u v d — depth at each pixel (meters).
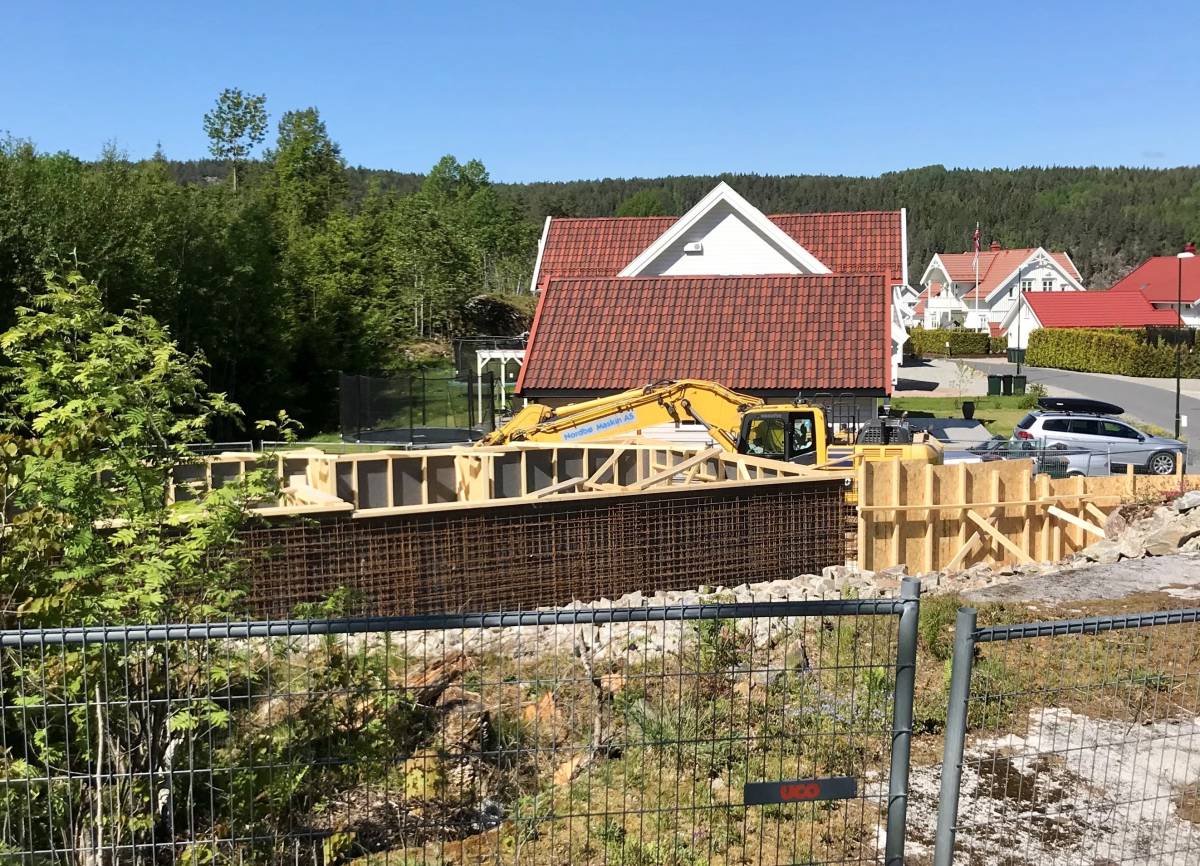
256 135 64.44
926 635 9.07
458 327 55.94
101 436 5.99
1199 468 26.70
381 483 16.22
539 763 7.15
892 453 17.34
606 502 12.44
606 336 26.41
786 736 5.99
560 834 6.00
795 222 37.88
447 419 36.34
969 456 23.53
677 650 9.20
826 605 4.45
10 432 6.12
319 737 6.20
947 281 89.88
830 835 5.85
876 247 36.62
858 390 24.45
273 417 37.47
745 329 26.11
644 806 6.18
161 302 33.28
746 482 13.09
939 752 6.91
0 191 30.05
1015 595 11.12
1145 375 52.41
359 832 6.24
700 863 5.53
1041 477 14.88
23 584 5.98
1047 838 5.91
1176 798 6.37
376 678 6.73
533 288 38.16
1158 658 8.62
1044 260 80.88
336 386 41.19
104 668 5.46
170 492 7.75
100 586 5.98
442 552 11.77
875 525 13.73
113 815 5.54
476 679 7.08
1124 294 64.69
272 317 37.81
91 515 5.99
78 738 5.94
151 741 5.59
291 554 11.16
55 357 6.24
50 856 5.51
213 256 35.41
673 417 17.83
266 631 4.13
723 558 13.02
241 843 5.75
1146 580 11.62
